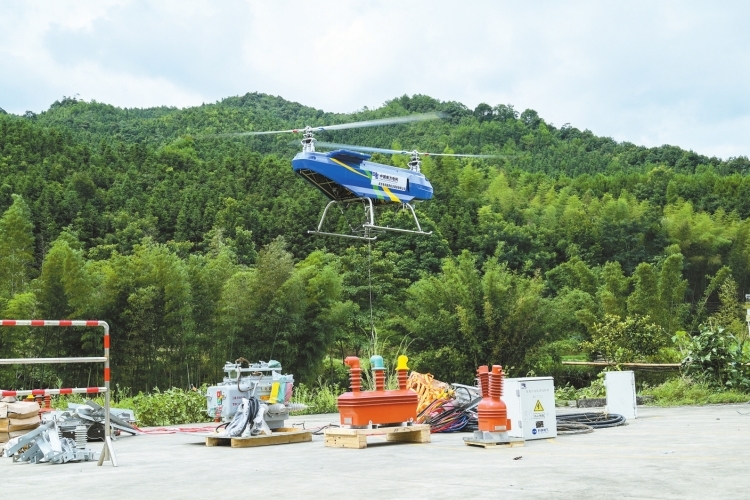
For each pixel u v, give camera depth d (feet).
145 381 60.80
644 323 63.31
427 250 115.24
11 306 57.16
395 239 116.06
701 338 41.42
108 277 61.67
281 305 64.18
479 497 11.94
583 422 26.58
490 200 169.58
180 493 13.67
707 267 150.30
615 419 26.94
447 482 13.73
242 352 63.62
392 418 22.13
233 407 24.30
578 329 86.17
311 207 133.59
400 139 300.20
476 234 143.74
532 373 69.82
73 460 19.93
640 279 90.74
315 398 47.26
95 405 27.09
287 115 399.03
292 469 16.69
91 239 118.32
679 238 154.81
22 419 24.11
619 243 155.84
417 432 22.20
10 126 170.91
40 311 58.90
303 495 12.85
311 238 125.49
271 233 128.98
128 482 15.48
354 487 13.55
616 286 97.19
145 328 60.08
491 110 342.03
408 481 14.05
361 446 20.92
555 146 297.53
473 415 26.37
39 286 59.31
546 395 22.43
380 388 22.85
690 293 148.36
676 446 18.95
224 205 140.87
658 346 62.18
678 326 89.86
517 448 19.79
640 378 60.95
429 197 43.52
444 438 23.67
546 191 187.21
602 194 196.24
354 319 81.97
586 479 13.50
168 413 37.91
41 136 168.86
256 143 282.15
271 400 24.40
